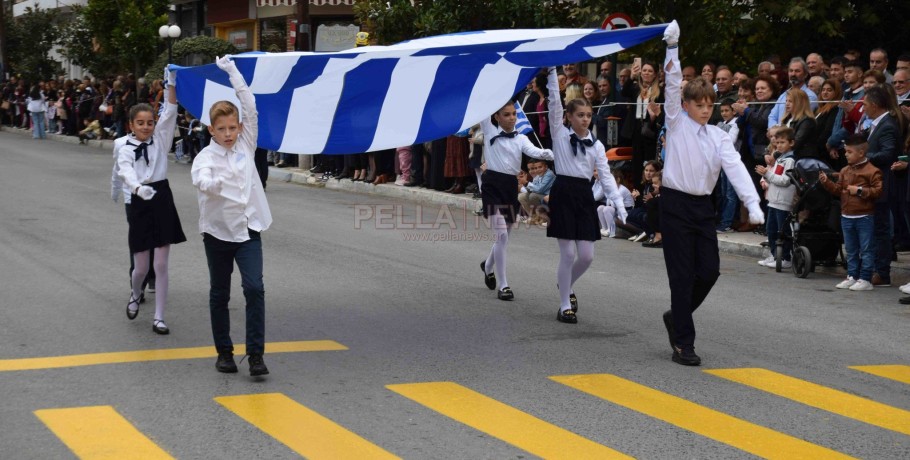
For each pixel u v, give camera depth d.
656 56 16.73
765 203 12.93
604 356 7.30
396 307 8.85
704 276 7.10
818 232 10.66
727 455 5.26
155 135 7.84
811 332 8.16
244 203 6.50
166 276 7.84
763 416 5.95
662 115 13.18
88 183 18.80
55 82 34.91
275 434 5.48
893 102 10.08
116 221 13.79
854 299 9.52
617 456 5.20
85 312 8.45
